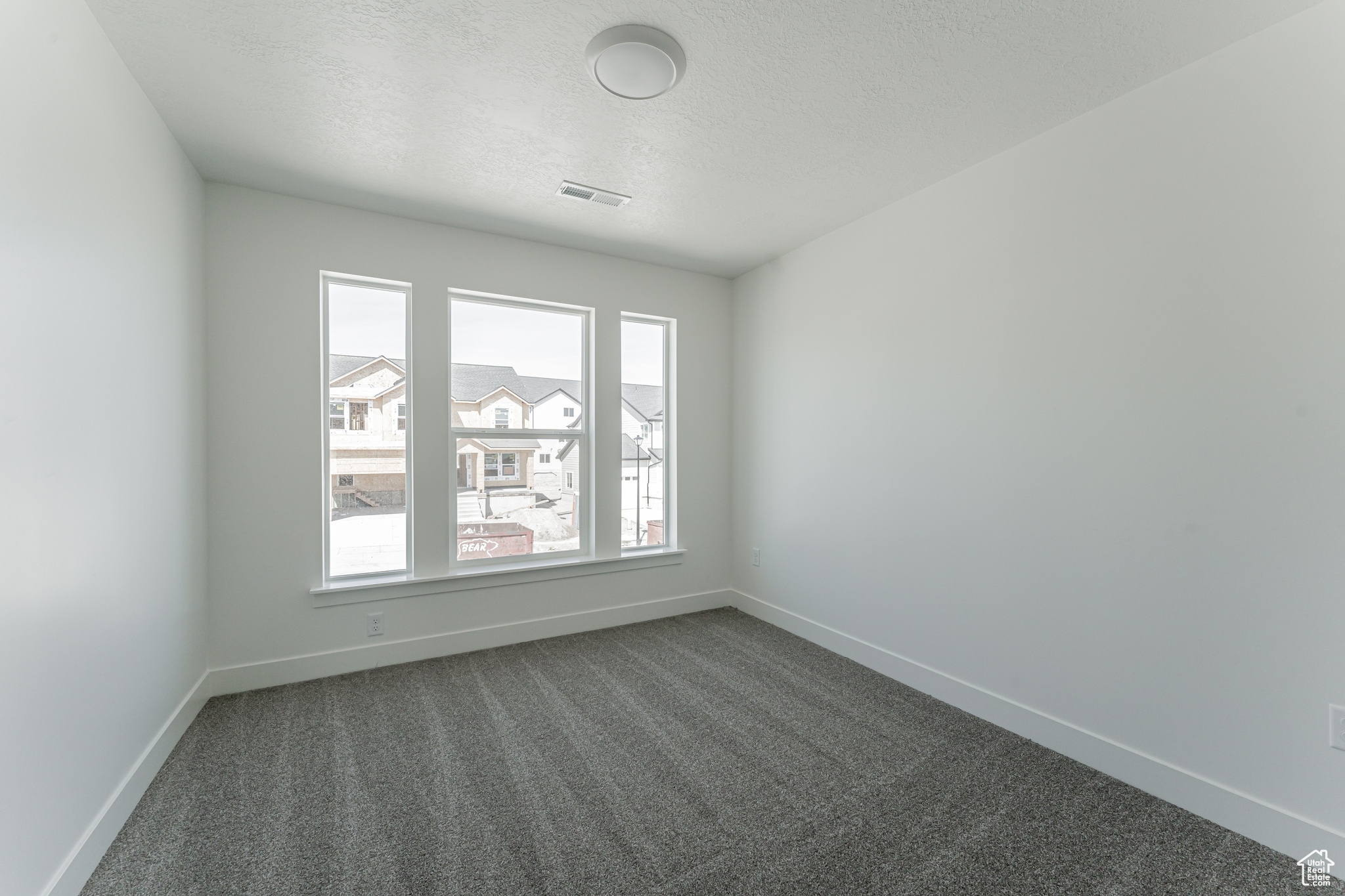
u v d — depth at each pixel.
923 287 2.74
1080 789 1.96
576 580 3.58
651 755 2.17
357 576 3.01
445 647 3.15
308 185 2.67
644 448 3.94
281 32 1.69
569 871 1.58
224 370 2.64
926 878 1.56
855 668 3.02
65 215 1.42
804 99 2.04
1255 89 1.69
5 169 1.18
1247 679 1.72
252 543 2.70
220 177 2.57
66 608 1.42
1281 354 1.64
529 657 3.14
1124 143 2.00
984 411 2.46
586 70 1.88
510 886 1.52
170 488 2.15
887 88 1.98
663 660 3.11
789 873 1.58
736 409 4.09
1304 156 1.60
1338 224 1.54
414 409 3.08
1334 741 1.55
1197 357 1.82
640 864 1.61
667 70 1.82
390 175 2.59
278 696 2.63
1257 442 1.69
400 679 2.83
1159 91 1.91
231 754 2.15
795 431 3.56
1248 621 1.71
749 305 3.97
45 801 1.33
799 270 3.52
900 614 2.87
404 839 1.70
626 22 1.67
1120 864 1.60
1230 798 1.74
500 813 1.83
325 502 2.95
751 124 2.19
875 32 1.71
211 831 1.72
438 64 1.85
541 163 2.49
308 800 1.88
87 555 1.52
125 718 1.75
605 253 3.64
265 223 2.73
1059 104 2.06
